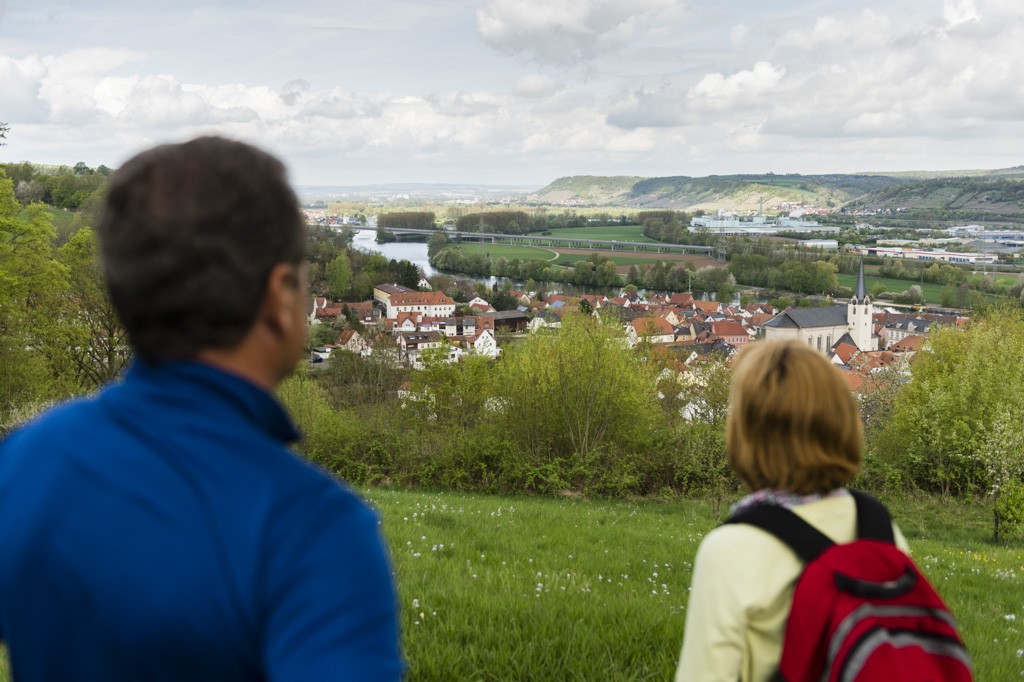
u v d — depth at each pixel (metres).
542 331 33.72
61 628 1.07
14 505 1.12
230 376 1.17
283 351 1.28
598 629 5.27
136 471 1.09
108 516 1.07
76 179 125.88
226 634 1.04
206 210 1.13
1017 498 25.66
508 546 11.27
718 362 36.31
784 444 2.15
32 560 1.08
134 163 1.19
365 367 54.34
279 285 1.22
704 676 2.02
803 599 1.91
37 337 34.44
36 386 33.09
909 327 160.25
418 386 38.25
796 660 1.90
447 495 26.72
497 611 5.53
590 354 31.78
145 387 1.18
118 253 1.14
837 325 157.75
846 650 1.82
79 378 36.34
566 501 28.17
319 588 1.06
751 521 2.11
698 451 29.83
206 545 1.05
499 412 33.50
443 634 5.04
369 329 103.38
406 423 35.31
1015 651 6.40
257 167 1.21
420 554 8.84
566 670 4.62
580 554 10.99
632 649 5.00
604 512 21.27
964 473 33.97
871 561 1.96
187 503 1.07
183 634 1.03
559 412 32.28
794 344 2.25
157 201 1.13
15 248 32.78
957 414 34.12
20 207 33.12
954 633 1.90
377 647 1.07
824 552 2.00
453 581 6.95
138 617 1.03
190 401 1.14
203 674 1.04
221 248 1.13
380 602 1.11
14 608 1.10
